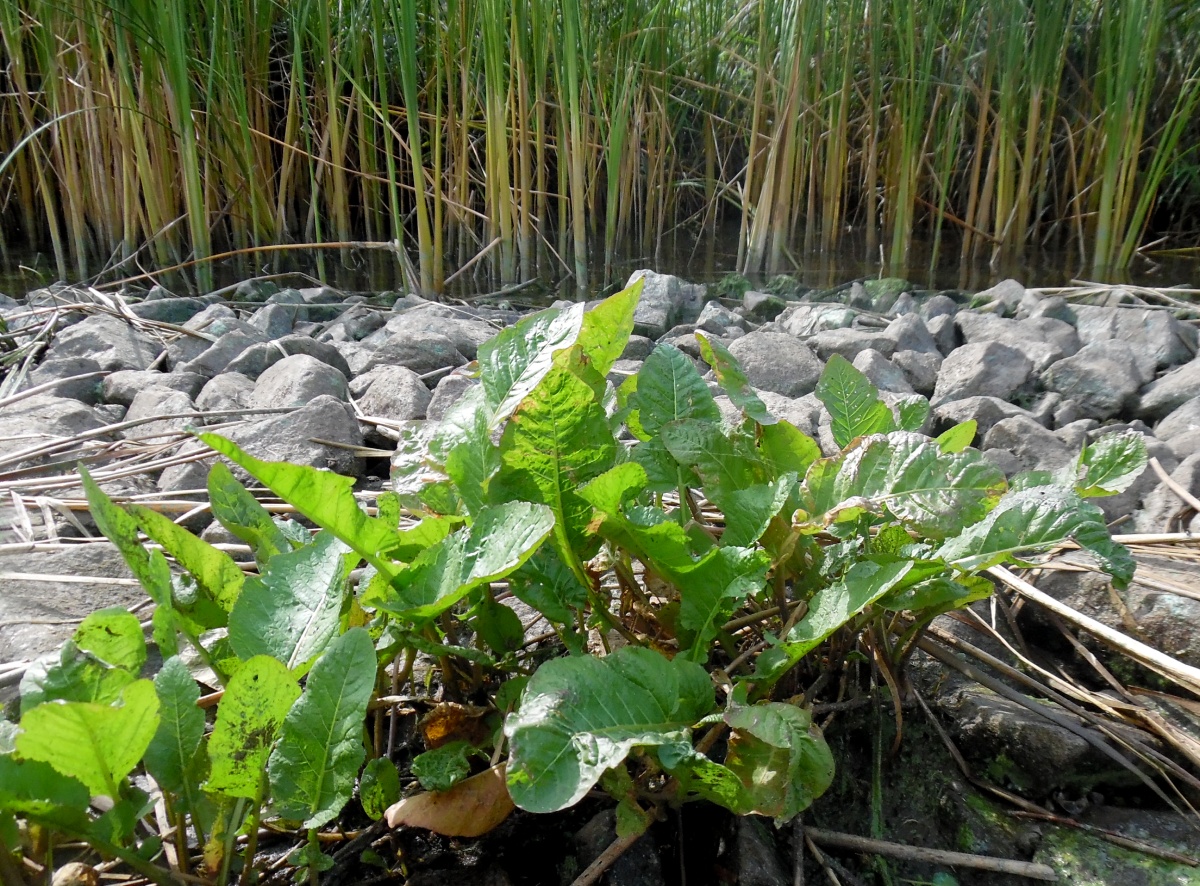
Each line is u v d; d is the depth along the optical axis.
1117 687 1.40
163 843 1.08
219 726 0.90
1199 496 1.84
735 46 6.04
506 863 1.09
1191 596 1.44
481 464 1.14
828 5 5.32
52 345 3.15
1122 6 4.86
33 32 4.92
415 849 1.09
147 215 5.28
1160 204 6.08
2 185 6.26
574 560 1.14
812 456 1.32
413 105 4.34
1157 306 3.74
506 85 5.30
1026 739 1.26
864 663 1.37
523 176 4.82
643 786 1.09
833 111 5.37
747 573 1.07
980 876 1.14
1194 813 1.22
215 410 2.40
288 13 5.11
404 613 1.01
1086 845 1.18
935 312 3.75
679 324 3.77
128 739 0.87
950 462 1.12
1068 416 2.52
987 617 1.55
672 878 1.10
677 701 0.99
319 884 1.02
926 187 6.20
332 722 0.92
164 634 0.99
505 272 4.89
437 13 4.91
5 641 1.42
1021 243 5.41
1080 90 5.77
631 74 5.09
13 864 0.88
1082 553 1.59
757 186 5.77
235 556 1.71
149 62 4.75
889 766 1.27
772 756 0.96
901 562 1.03
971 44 5.64
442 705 1.14
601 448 1.10
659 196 5.80
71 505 1.90
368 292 4.66
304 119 4.87
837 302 4.29
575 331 1.15
